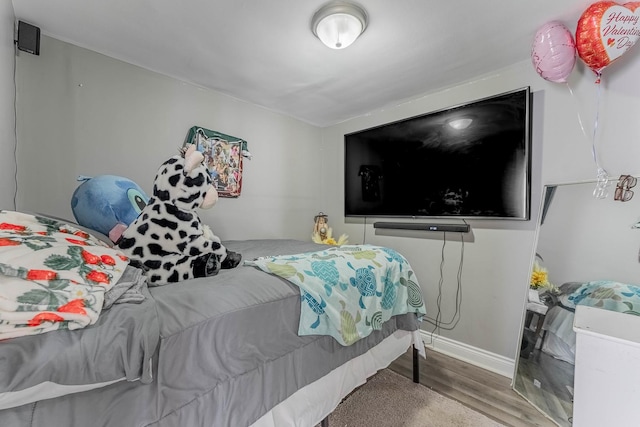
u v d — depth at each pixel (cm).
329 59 187
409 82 218
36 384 56
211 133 229
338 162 314
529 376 170
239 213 252
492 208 202
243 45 172
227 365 87
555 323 163
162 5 138
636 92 151
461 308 220
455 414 151
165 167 115
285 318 106
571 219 168
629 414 76
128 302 76
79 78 171
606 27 132
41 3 136
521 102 189
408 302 171
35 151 156
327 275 128
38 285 63
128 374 65
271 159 277
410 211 247
